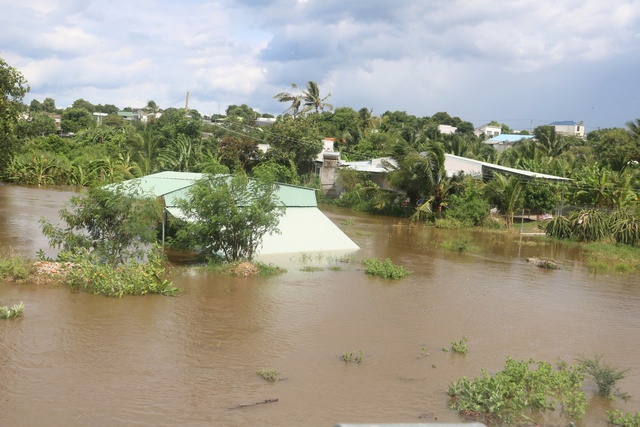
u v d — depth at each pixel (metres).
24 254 17.06
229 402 7.61
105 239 15.13
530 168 45.16
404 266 19.48
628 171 37.34
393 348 10.45
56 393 7.48
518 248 26.45
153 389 7.84
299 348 10.08
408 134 56.06
